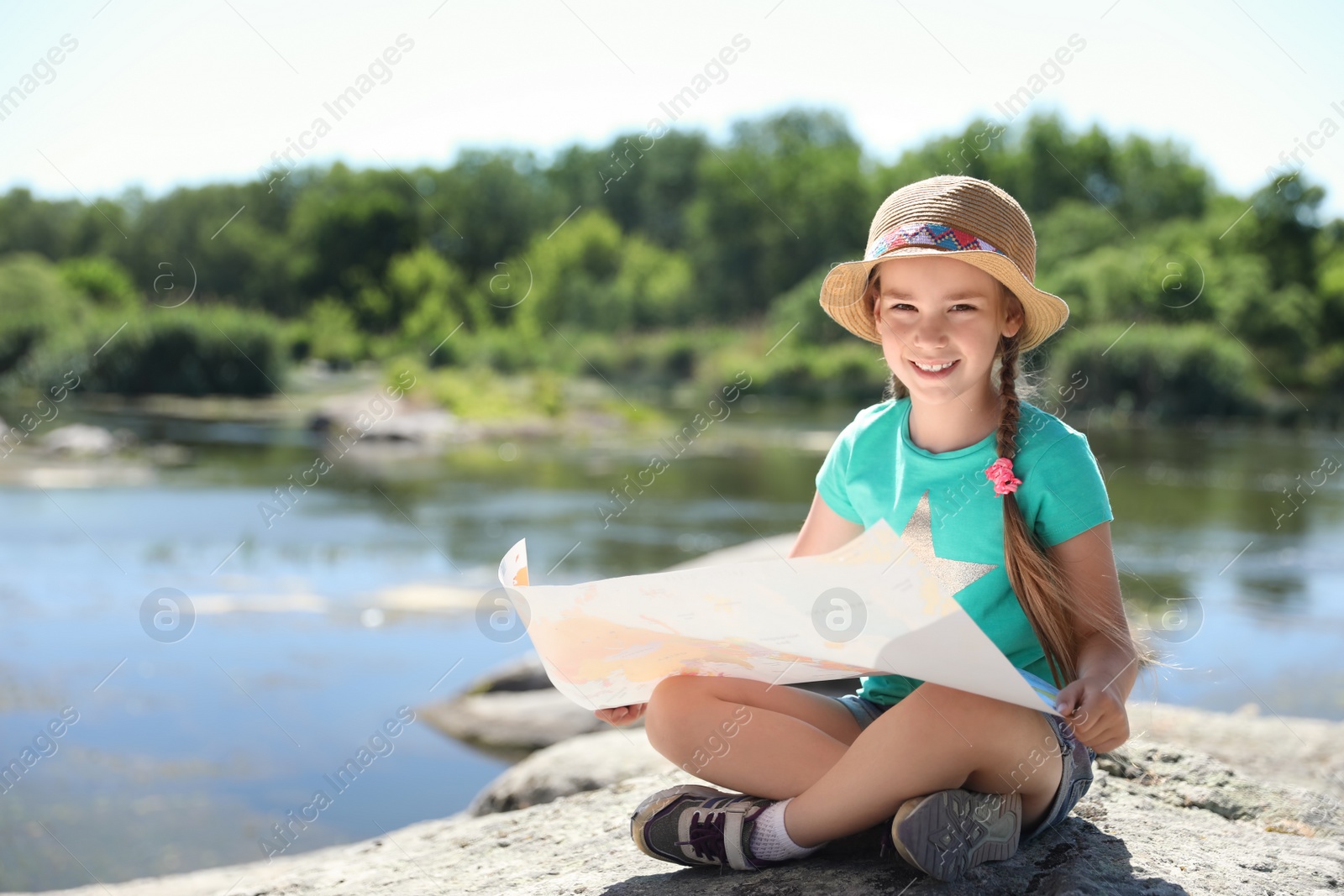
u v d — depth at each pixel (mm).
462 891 1886
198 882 2711
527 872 1923
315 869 2256
